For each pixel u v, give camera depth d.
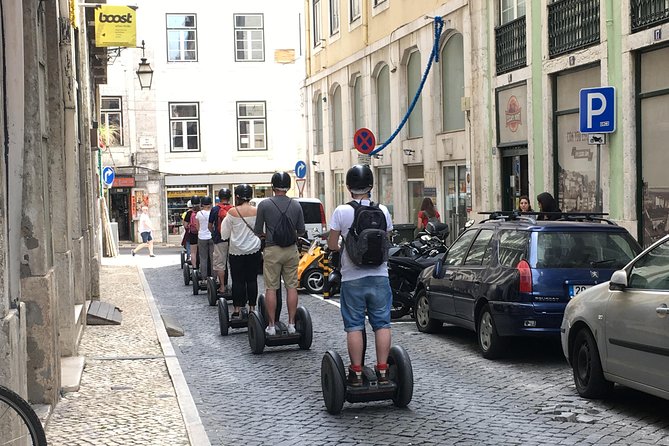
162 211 41.72
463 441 6.70
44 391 7.73
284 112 42.94
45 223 7.82
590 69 16.84
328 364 7.64
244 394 8.76
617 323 7.42
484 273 10.54
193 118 42.06
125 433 6.93
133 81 41.06
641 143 15.28
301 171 30.98
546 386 8.74
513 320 9.80
